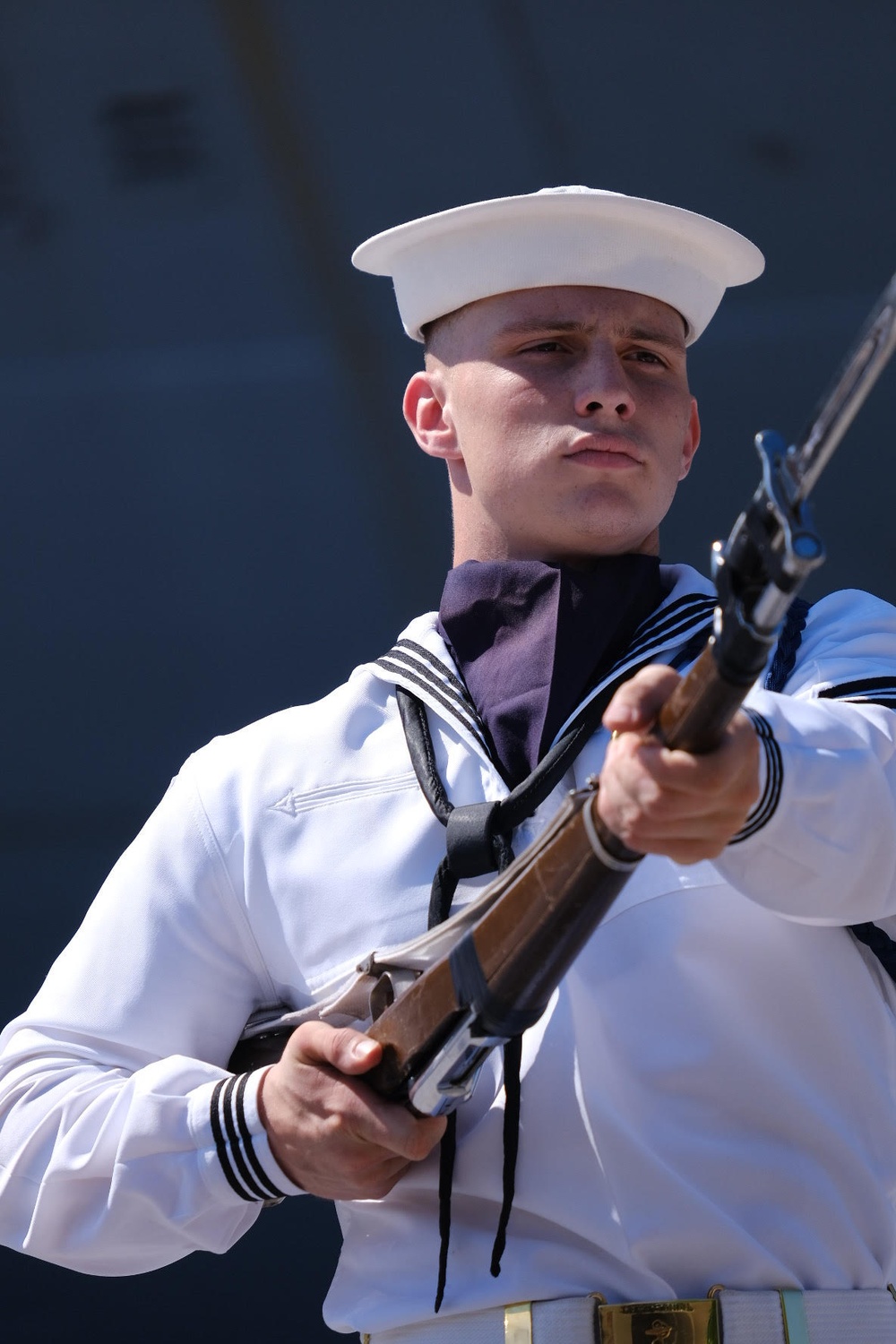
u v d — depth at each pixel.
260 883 6.77
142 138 16.72
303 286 16.91
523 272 6.92
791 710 5.45
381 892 6.54
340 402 16.94
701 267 7.16
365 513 17.09
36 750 17.33
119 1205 6.29
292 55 16.53
